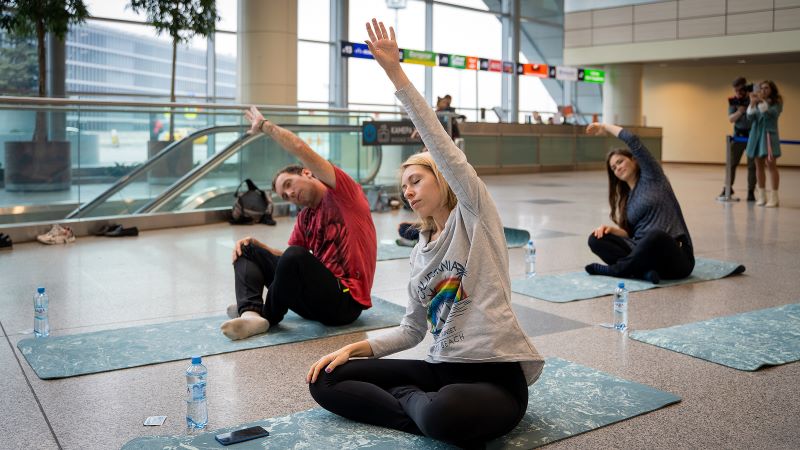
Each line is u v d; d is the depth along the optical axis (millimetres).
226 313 4387
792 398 2934
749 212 10016
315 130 9945
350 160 10352
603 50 24516
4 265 6027
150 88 17812
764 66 24734
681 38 22891
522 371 2408
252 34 16547
